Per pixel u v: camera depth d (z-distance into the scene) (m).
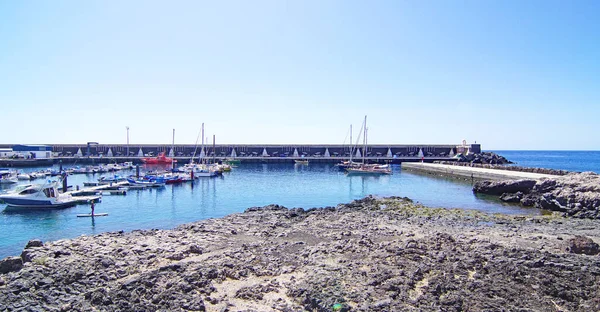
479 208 44.84
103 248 22.89
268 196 58.75
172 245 23.84
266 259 21.27
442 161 121.06
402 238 26.39
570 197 40.91
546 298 15.93
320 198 57.00
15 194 46.06
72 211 44.81
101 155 139.62
